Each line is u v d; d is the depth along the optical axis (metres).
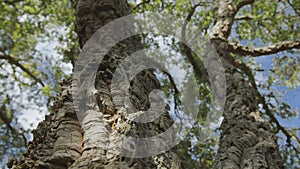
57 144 2.49
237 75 7.48
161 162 2.49
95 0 4.70
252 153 4.60
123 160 2.25
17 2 14.82
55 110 2.91
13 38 14.98
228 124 5.77
